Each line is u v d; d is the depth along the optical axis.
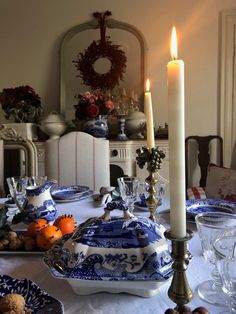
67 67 2.76
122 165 2.53
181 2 2.68
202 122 2.75
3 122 2.81
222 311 0.51
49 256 0.63
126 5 2.71
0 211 0.80
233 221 0.68
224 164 2.74
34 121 2.71
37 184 1.14
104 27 2.70
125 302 0.55
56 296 0.57
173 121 0.44
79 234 0.61
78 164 1.79
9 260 0.72
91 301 0.55
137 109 2.68
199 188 2.18
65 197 1.27
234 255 0.52
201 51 2.71
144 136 2.65
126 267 0.56
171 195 0.45
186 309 0.45
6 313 0.46
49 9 2.77
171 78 0.44
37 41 2.80
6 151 2.65
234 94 2.71
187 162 2.73
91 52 2.71
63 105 2.76
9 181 1.13
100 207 1.20
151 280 0.53
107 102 2.46
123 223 0.61
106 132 2.51
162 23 2.70
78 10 2.75
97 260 0.56
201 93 2.74
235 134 2.73
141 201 1.13
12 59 2.83
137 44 2.71
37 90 2.82
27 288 0.54
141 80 2.71
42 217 0.95
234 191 1.63
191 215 0.95
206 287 0.58
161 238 0.59
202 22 2.69
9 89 2.57
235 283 0.49
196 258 0.72
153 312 0.52
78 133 1.81
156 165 0.89
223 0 2.65
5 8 2.80
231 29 2.66
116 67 2.70
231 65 2.69
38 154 2.53
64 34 2.77
